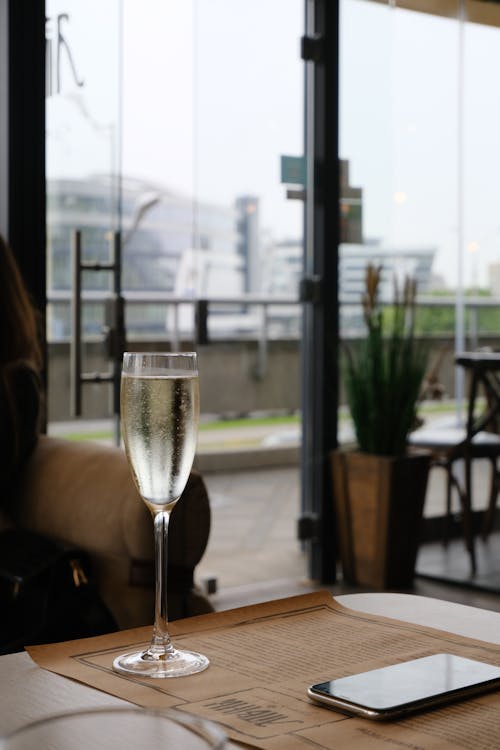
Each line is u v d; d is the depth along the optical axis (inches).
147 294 142.5
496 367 167.0
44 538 66.0
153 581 64.3
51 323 132.9
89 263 136.6
